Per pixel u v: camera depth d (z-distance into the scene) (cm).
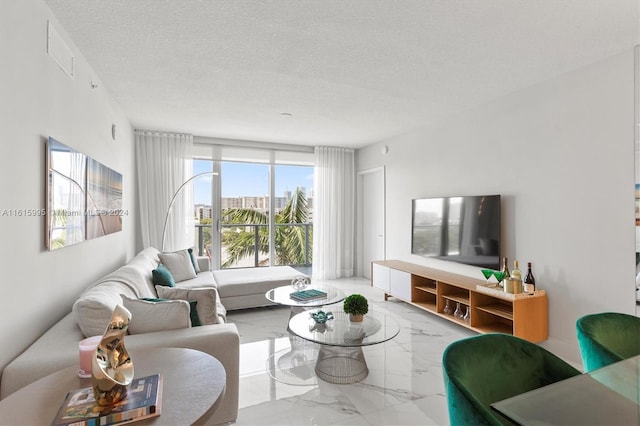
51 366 138
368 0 186
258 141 554
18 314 149
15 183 147
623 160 240
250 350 290
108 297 185
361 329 239
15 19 147
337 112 391
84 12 193
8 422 90
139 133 472
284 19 205
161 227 483
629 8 190
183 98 343
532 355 125
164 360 128
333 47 239
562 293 278
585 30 213
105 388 94
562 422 91
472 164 371
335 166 598
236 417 180
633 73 235
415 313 399
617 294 242
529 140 308
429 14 198
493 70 275
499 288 304
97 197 261
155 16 200
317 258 590
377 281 475
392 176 518
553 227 286
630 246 236
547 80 293
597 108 256
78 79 233
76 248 222
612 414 96
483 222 346
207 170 530
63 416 89
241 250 559
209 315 202
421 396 217
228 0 186
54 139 185
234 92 328
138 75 284
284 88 317
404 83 304
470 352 116
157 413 93
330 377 238
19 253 150
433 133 432
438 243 409
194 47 239
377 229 568
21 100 152
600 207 253
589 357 139
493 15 199
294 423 188
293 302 306
